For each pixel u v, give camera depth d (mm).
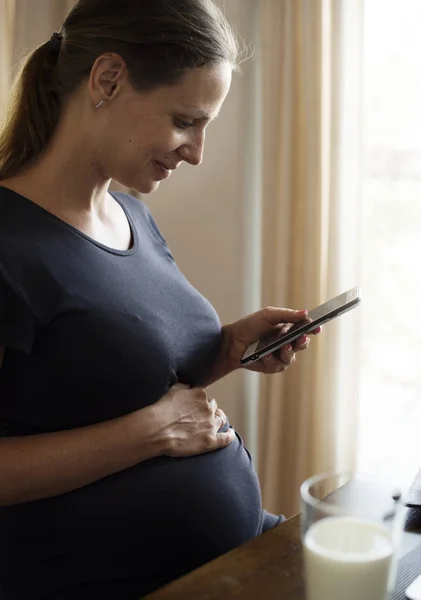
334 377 2057
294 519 1037
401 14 1982
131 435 1112
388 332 2119
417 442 2123
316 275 2043
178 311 1266
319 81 1972
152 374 1166
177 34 1091
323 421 2092
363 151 1995
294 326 1306
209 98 1141
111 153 1153
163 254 1400
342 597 780
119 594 1116
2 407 1135
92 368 1120
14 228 1104
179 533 1136
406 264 2074
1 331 1047
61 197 1183
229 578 896
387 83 2023
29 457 1061
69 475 1073
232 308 2295
